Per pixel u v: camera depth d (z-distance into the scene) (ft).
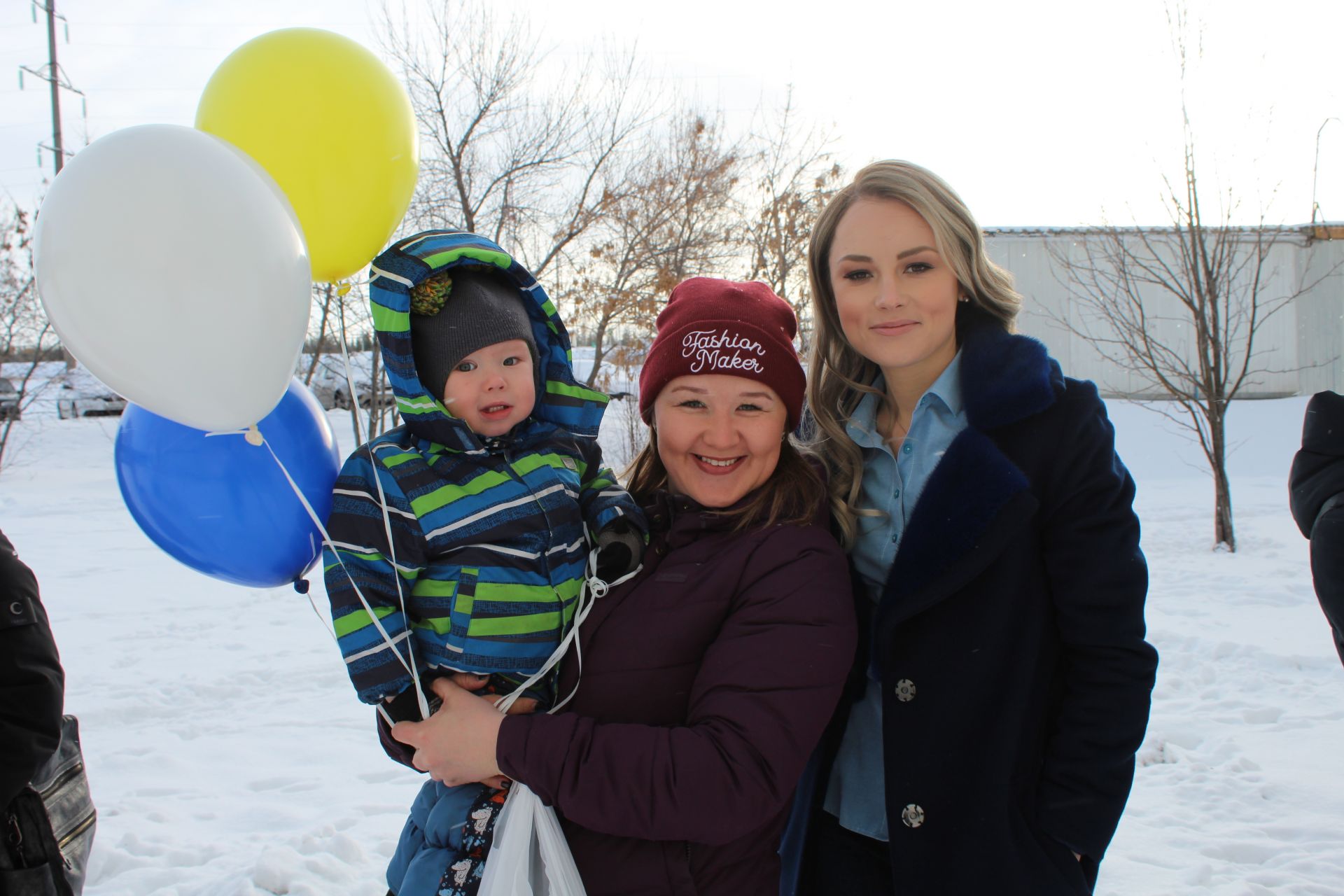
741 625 5.34
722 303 5.96
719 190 51.52
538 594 5.81
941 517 5.58
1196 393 32.94
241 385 4.87
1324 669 17.42
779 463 6.23
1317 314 59.06
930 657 5.63
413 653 5.57
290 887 10.85
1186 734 14.87
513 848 5.10
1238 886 10.44
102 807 13.16
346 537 5.63
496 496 5.91
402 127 5.79
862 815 6.17
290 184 5.40
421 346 6.15
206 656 20.44
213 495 5.47
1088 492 5.46
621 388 58.59
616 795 4.87
